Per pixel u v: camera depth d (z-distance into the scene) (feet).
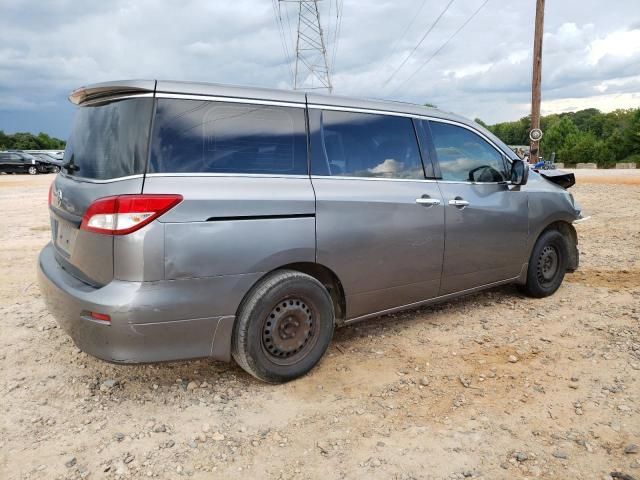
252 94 10.61
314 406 10.15
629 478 7.87
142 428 9.39
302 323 11.00
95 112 10.52
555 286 16.88
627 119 204.85
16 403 10.21
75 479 8.00
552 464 8.27
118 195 9.00
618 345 12.67
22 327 14.25
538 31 63.98
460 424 9.44
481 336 13.52
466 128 14.51
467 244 13.80
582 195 47.16
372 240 11.80
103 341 9.12
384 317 15.03
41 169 110.01
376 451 8.68
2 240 27.63
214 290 9.64
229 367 11.84
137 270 8.95
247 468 8.29
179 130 9.60
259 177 10.34
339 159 11.68
